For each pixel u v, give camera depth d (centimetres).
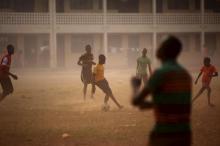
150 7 10069
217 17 10069
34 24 9038
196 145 2102
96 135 2364
